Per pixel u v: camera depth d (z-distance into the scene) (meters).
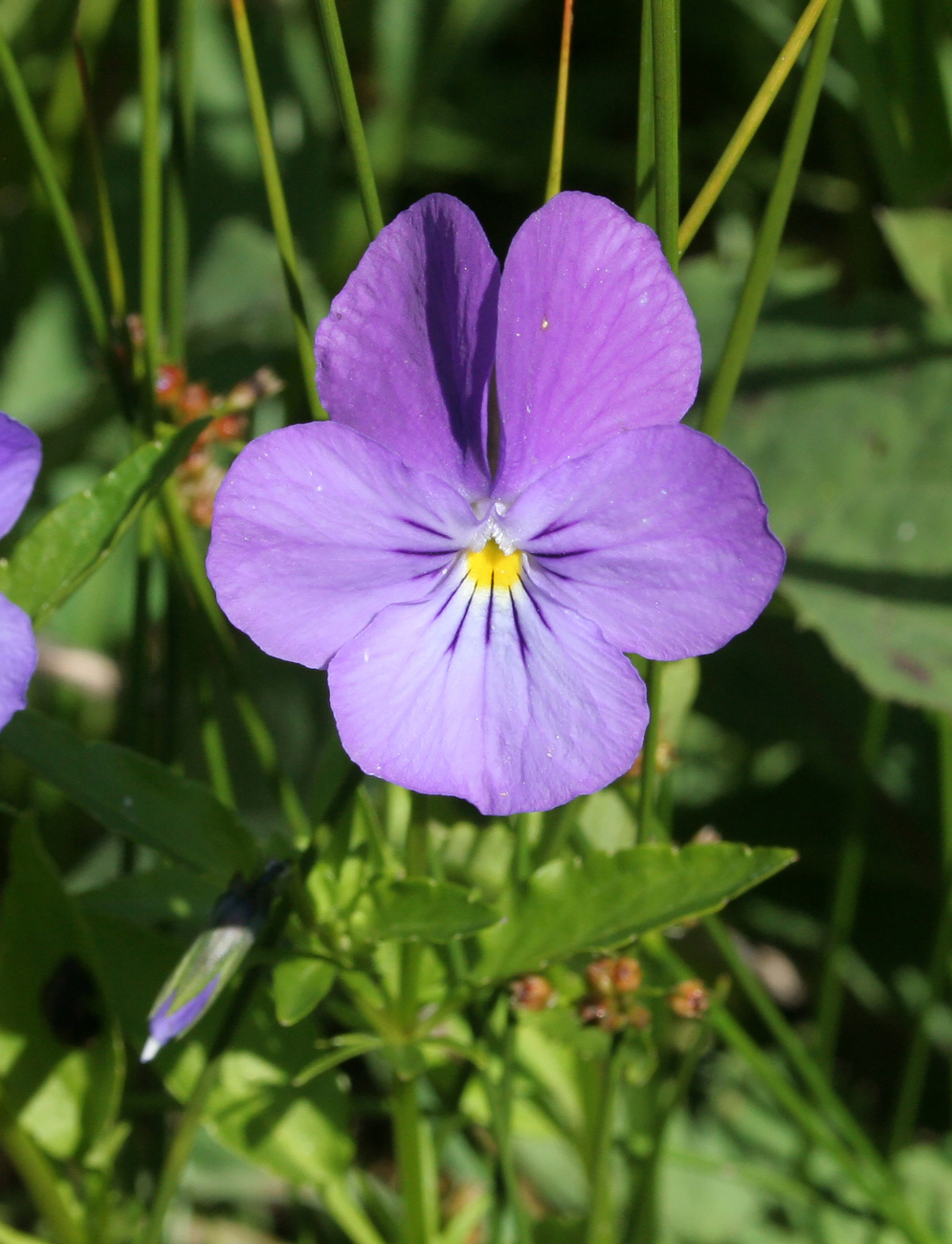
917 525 0.25
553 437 0.17
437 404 0.17
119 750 0.18
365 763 0.17
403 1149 0.20
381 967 0.19
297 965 0.18
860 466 0.25
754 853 0.18
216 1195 0.23
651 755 0.19
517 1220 0.19
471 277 0.16
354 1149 0.20
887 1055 0.25
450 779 0.17
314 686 0.24
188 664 0.21
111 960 0.20
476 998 0.19
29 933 0.19
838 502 0.25
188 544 0.20
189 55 0.20
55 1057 0.19
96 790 0.18
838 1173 0.23
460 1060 0.20
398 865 0.20
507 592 0.17
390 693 0.17
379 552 0.17
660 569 0.17
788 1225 0.23
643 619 0.17
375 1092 0.24
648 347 0.17
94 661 0.24
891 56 0.25
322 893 0.19
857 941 0.25
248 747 0.24
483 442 0.17
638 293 0.17
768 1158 0.23
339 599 0.17
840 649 0.24
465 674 0.17
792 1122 0.24
